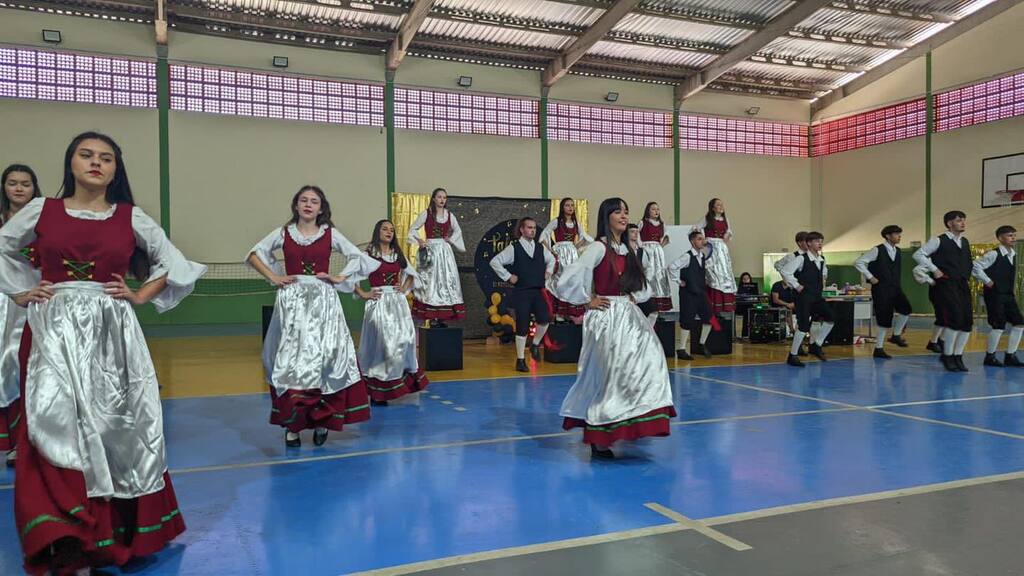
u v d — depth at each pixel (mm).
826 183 17828
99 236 2367
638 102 16000
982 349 9258
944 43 15117
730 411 5230
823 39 14930
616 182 15883
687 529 2738
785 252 17719
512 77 14867
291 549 2566
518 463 3797
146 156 12297
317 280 4160
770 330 10750
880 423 4766
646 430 3664
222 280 12898
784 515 2896
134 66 12234
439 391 6355
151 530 2365
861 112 16891
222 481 3475
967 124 14734
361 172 13781
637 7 13172
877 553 2473
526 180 15039
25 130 11531
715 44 14742
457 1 12492
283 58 13000
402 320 5652
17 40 11430
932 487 3277
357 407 4273
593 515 2920
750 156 17422
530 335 10430
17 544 2672
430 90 14250
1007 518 2838
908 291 15969
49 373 2213
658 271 9289
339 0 12047
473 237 11219
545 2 12570
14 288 2377
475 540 2641
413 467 3729
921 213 15641
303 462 3848
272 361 4086
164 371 7809
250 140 13008
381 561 2447
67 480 2166
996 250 7582
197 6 11930
